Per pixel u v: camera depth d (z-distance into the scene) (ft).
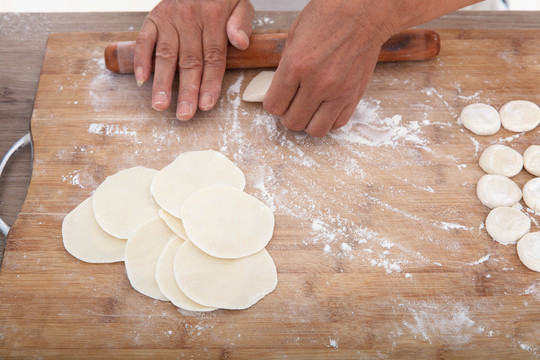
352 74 4.80
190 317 4.62
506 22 6.68
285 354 4.52
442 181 5.40
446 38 6.35
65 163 5.42
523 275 4.89
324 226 5.10
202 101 5.57
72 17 6.57
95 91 5.91
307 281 4.82
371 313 4.69
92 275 4.81
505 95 5.95
